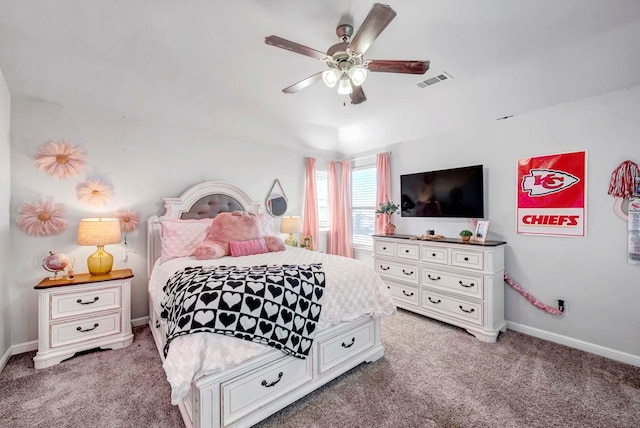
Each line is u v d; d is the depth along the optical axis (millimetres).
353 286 2186
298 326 1786
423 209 3727
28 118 2631
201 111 3354
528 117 2889
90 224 2623
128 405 1850
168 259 2811
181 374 1375
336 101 3379
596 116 2477
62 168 2766
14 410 1798
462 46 2225
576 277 2611
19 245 2596
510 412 1779
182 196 3395
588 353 2516
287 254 2953
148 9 1836
